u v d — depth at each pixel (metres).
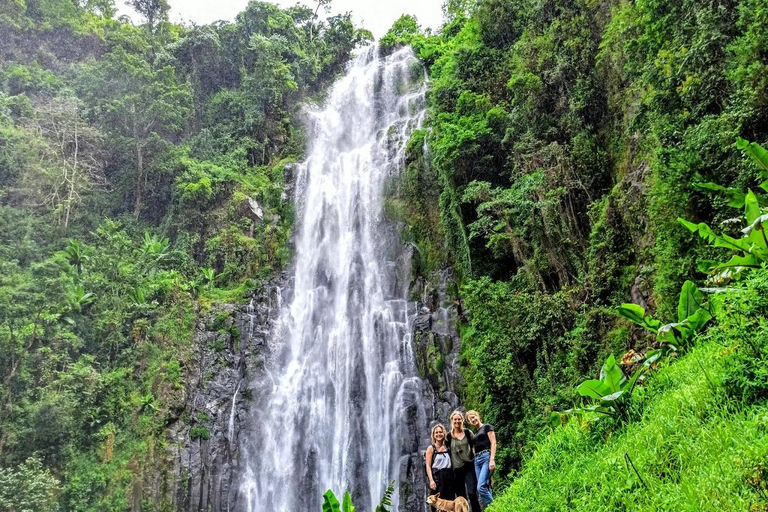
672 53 12.09
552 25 20.20
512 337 16.42
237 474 23.50
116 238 29.44
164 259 29.59
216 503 22.55
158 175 34.47
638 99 15.62
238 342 26.48
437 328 23.47
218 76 40.34
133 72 34.66
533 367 16.17
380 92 37.84
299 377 25.86
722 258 8.88
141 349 25.41
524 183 17.62
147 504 21.56
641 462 4.89
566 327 15.57
